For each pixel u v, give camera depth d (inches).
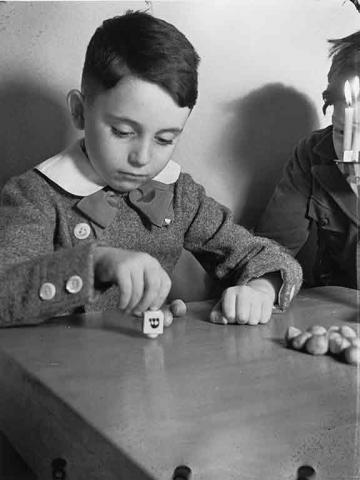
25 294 24.2
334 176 41.4
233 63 44.4
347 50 39.3
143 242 34.2
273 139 47.3
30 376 18.8
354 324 24.7
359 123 25.7
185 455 13.2
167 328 24.4
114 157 28.9
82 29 38.5
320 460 13.0
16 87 37.2
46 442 17.8
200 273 46.3
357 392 17.1
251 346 21.8
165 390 17.4
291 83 47.2
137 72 27.0
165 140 29.0
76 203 31.8
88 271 23.8
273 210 44.9
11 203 31.1
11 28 36.5
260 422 15.0
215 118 44.5
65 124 39.0
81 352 21.2
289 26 46.2
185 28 41.9
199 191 36.7
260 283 28.9
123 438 14.1
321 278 45.4
